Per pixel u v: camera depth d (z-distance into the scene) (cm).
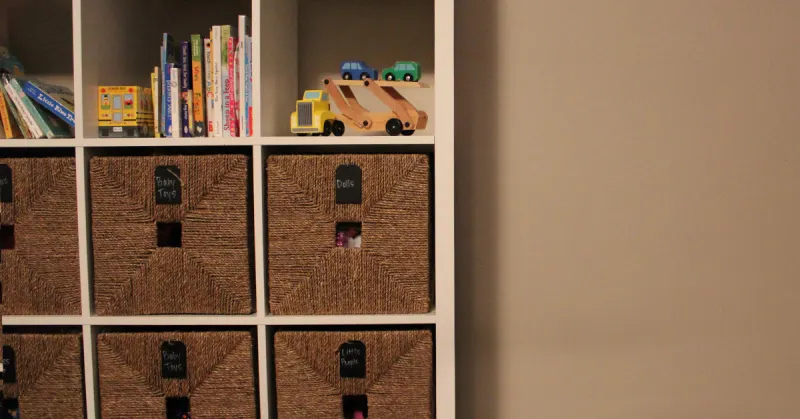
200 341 129
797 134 162
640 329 164
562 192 162
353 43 160
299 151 150
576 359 165
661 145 162
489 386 165
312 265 130
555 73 161
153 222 129
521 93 161
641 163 162
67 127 144
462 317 164
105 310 130
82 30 127
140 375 130
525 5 160
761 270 163
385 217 129
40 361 130
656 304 164
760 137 162
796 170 162
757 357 165
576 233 163
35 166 129
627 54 161
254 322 129
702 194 162
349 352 130
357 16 159
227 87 132
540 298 164
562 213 163
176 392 130
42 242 130
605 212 162
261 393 130
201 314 132
